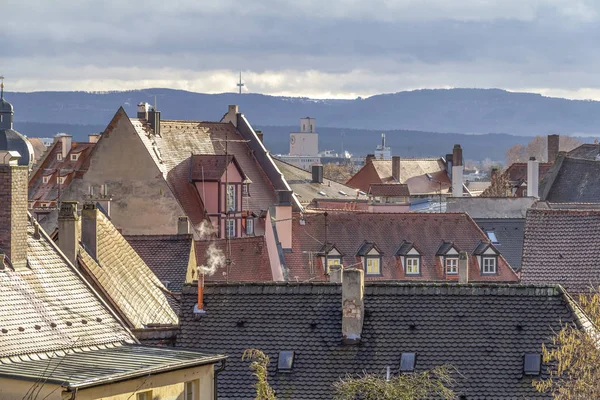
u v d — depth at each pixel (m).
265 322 105.12
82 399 77.31
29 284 92.88
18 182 93.94
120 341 92.19
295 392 100.00
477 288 105.12
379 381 85.19
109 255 120.75
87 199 198.50
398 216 197.62
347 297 103.38
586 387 90.56
